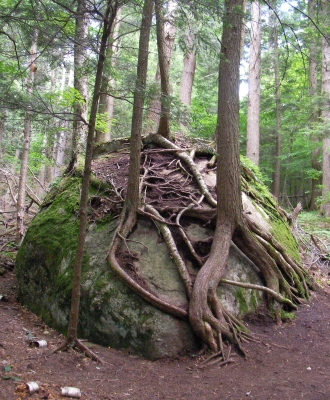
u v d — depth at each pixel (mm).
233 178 6156
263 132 21984
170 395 4086
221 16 5000
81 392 3834
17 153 18578
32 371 4094
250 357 5152
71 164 8914
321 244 11375
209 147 8172
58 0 4504
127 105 16938
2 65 6113
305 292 7137
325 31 9312
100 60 4383
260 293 6348
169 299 5477
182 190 7117
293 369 4848
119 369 4676
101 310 5504
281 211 9734
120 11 9883
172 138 8438
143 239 6262
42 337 5547
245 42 15438
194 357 5078
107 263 5918
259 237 6621
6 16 4207
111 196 7129
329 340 5793
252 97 15977
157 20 5246
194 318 5219
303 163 21062
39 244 7191
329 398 4031
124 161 8273
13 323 5953
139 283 5594
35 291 6895
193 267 5984
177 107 4785
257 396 4074
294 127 17422
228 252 6020
